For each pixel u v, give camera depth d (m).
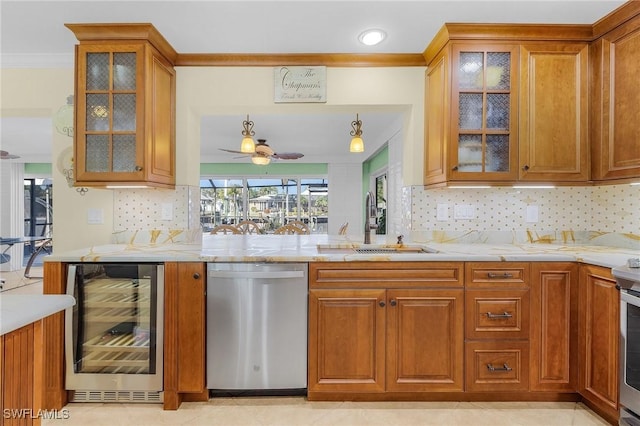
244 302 1.84
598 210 2.35
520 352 1.84
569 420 1.75
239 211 7.46
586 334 1.78
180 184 2.45
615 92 1.95
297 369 1.87
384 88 2.44
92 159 2.07
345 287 1.85
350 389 1.86
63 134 2.41
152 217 2.46
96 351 1.88
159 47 2.18
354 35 2.14
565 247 2.19
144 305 1.89
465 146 2.12
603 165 2.02
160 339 1.83
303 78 2.42
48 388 1.83
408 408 1.85
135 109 2.05
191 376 1.83
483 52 2.08
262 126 4.52
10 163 6.21
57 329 1.84
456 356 1.85
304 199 7.49
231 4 1.83
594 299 1.73
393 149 4.32
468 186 2.15
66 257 1.83
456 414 1.80
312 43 2.24
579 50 2.09
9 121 4.12
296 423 1.72
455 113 2.08
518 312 1.84
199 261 1.83
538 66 2.09
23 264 6.47
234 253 1.93
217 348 1.85
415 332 1.85
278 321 1.85
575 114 2.09
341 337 1.85
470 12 1.91
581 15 1.94
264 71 2.43
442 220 2.47
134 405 1.87
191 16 1.93
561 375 1.84
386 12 1.91
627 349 1.51
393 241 2.56
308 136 5.14
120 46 2.03
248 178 7.44
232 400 1.92
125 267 1.85
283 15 1.92
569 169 2.08
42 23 1.99
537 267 1.84
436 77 2.26
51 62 2.39
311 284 1.85
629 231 2.11
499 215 2.45
